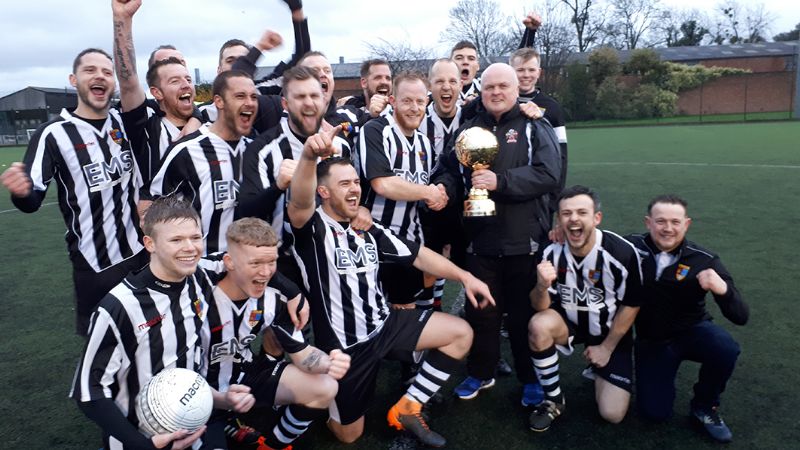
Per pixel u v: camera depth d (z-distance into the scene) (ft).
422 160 10.87
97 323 6.51
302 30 13.97
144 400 6.53
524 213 9.88
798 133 57.21
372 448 8.87
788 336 11.92
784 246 17.93
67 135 9.75
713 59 118.42
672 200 8.90
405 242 9.43
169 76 10.82
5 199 34.94
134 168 10.62
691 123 79.46
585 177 34.22
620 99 92.79
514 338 10.05
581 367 11.33
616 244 9.09
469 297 9.22
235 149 9.77
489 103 9.97
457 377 11.16
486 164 9.69
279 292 8.09
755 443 8.56
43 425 9.69
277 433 8.54
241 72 9.35
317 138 7.36
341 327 8.81
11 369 11.79
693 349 8.90
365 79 15.37
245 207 9.00
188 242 6.70
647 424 9.24
